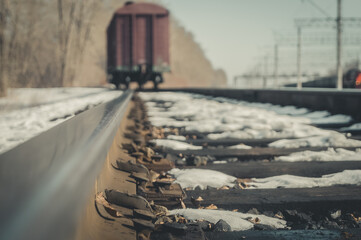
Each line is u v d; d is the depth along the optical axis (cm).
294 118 898
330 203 271
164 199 262
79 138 174
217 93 2420
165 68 3009
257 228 218
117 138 425
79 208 106
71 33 4503
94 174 147
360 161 424
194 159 415
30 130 693
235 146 534
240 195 287
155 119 872
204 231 211
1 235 63
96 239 151
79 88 4116
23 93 2081
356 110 905
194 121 846
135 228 179
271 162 421
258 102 1808
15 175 110
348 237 203
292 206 268
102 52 8338
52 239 77
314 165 401
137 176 278
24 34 3066
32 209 74
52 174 97
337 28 3033
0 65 2183
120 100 649
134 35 2950
